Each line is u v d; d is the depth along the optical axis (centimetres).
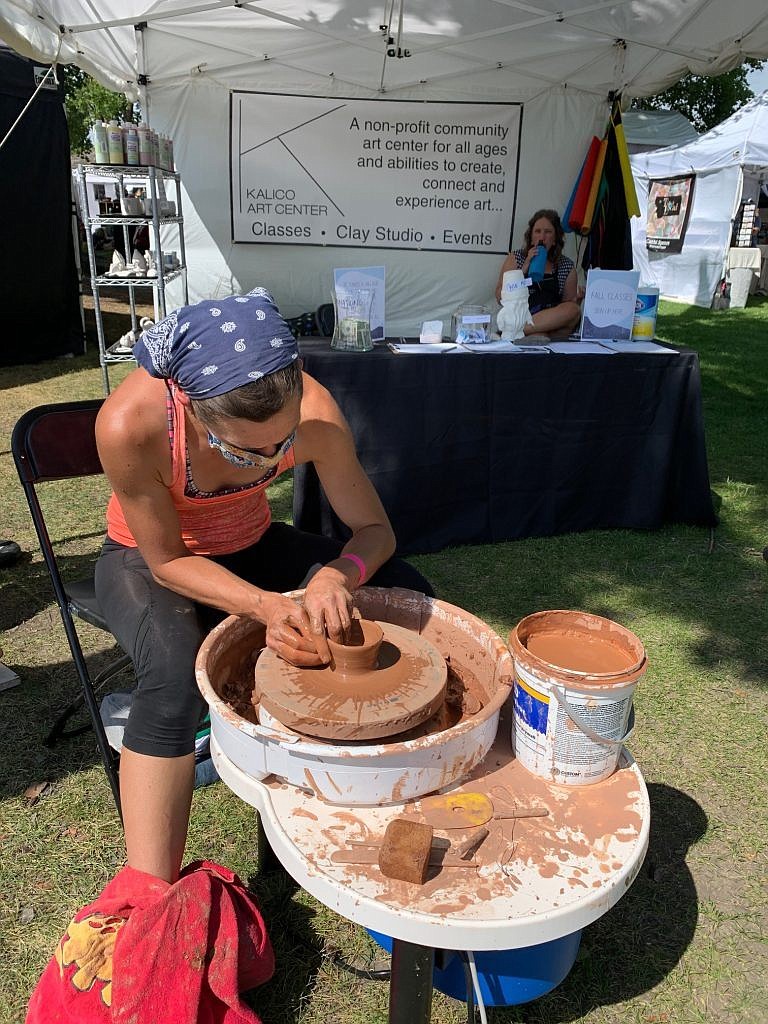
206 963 121
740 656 270
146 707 135
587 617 132
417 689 120
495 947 97
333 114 557
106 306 1081
